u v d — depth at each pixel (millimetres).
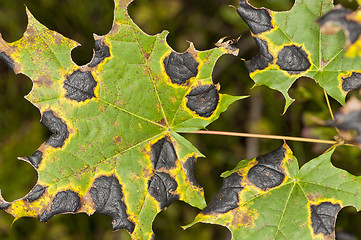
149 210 441
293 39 444
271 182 441
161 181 443
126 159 442
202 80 444
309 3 441
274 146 610
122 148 442
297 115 588
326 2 440
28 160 427
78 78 435
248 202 439
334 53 446
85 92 436
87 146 438
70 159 434
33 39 428
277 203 439
